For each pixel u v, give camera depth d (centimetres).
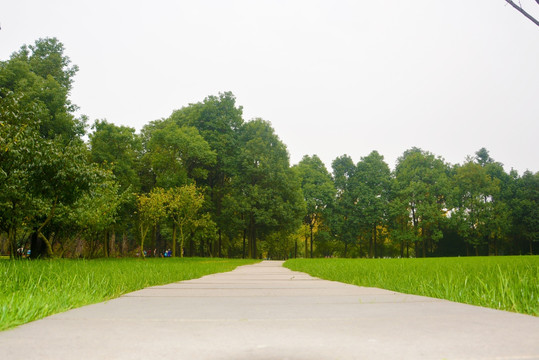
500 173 6906
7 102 1446
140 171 4744
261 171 4953
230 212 4812
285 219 4862
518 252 6512
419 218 6284
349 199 6731
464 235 6134
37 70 3077
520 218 6300
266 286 648
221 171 5122
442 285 504
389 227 6594
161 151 4500
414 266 1112
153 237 4344
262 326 244
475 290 429
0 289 457
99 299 414
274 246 6606
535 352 174
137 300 416
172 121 4747
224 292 522
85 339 204
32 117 1548
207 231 4350
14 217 1816
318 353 173
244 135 5403
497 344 191
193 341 199
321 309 332
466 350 178
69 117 2777
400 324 251
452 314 297
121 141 3906
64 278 575
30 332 224
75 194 1598
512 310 341
